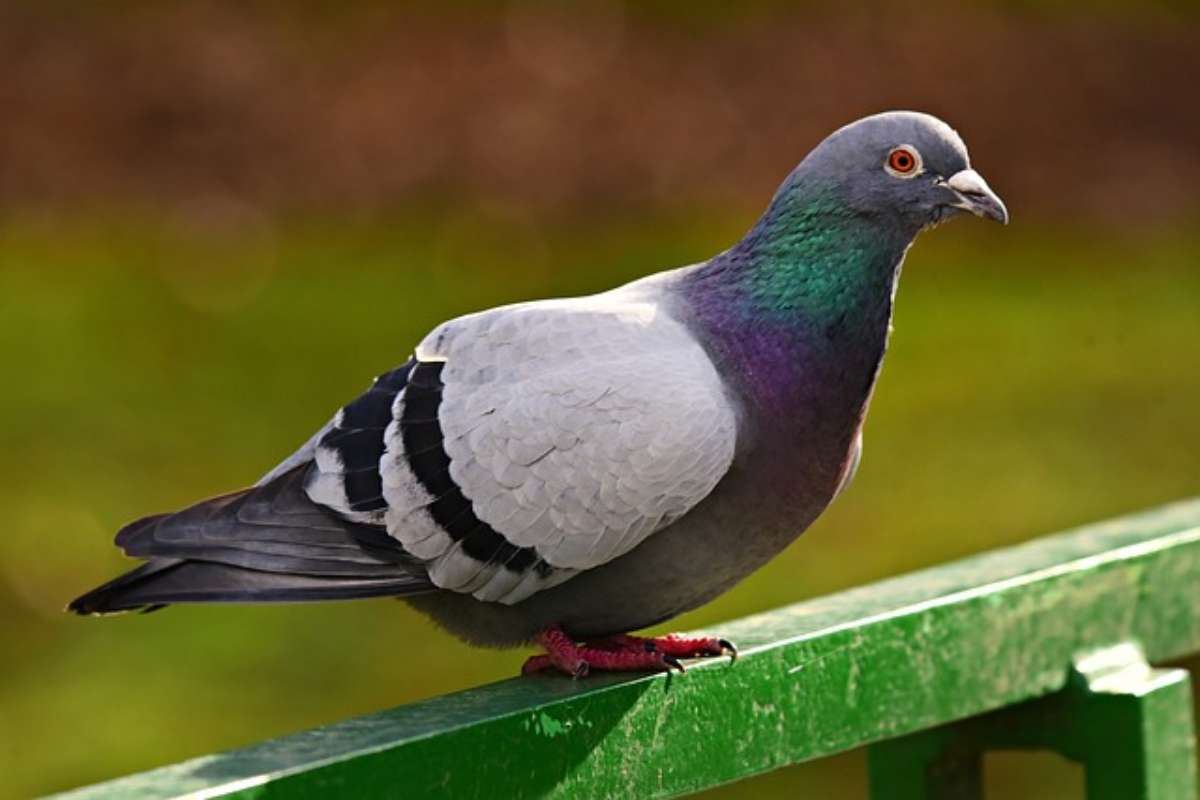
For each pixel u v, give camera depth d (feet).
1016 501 43.98
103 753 33.22
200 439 46.68
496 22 76.59
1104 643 19.74
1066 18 78.69
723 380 18.08
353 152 68.80
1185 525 21.43
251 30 75.25
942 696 18.20
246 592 17.60
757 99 72.43
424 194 66.59
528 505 17.63
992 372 51.93
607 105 71.61
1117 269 61.41
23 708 34.94
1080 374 51.80
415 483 17.89
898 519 43.29
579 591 18.22
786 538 18.69
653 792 16.22
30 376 50.67
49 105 70.49
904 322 56.29
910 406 49.80
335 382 50.29
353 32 75.82
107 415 48.01
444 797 14.49
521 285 59.11
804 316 18.38
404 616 39.52
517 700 15.51
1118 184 68.18
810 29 76.69
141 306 56.85
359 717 14.97
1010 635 18.75
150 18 75.15
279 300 57.31
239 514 18.02
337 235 63.67
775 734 16.99
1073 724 19.38
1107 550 20.03
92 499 43.14
